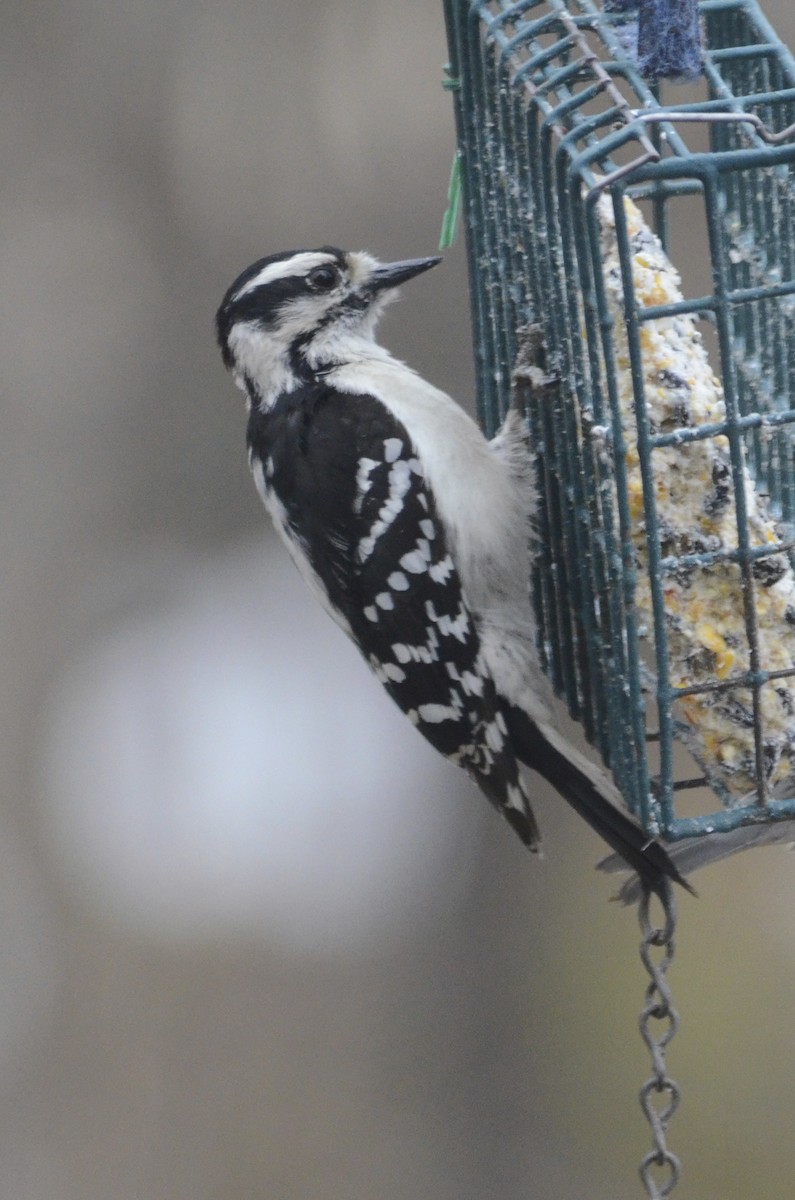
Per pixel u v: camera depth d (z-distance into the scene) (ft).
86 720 45.50
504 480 24.88
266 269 26.45
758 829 22.49
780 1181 41.16
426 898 46.11
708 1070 42.80
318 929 45.70
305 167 46.14
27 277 46.37
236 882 45.55
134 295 46.52
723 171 19.36
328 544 25.23
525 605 24.75
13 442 46.06
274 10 46.19
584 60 21.11
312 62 46.06
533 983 45.80
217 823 45.62
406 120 45.80
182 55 46.42
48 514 46.06
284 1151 44.50
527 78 22.41
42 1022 44.75
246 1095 44.86
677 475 21.25
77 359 46.37
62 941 45.01
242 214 46.37
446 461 24.88
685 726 21.68
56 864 45.29
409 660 24.98
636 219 21.85
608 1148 43.47
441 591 24.63
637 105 26.14
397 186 45.88
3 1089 44.37
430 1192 44.06
